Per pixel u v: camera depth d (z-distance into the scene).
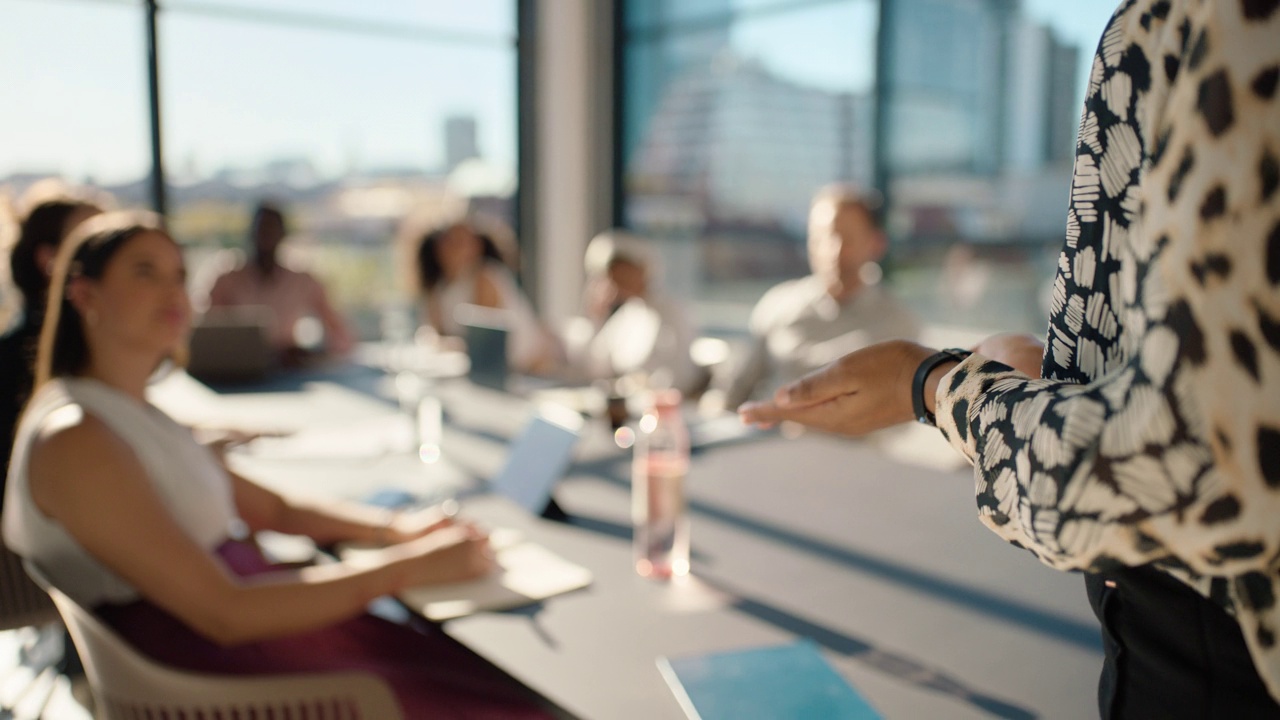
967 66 4.02
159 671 1.11
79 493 1.21
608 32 5.76
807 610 1.19
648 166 5.75
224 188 5.25
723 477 1.89
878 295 3.06
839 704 0.92
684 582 1.30
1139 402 0.43
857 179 4.55
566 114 5.78
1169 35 0.46
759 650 1.05
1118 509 0.43
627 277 3.73
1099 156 0.53
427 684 1.35
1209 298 0.40
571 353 3.91
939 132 4.18
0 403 1.92
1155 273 0.43
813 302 3.11
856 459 2.04
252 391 3.05
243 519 1.65
